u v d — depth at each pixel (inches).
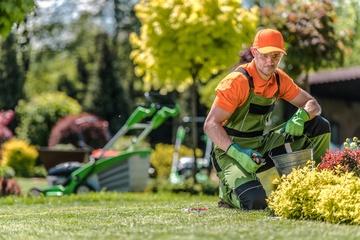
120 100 2407.7
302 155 436.1
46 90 2856.8
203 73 1032.2
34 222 407.2
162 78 1036.5
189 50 991.6
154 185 968.9
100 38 2516.0
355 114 1699.1
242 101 451.2
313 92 1614.2
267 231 325.7
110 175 945.5
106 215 432.1
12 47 2416.3
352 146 442.3
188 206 490.0
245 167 433.1
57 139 1438.2
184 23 986.7
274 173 488.4
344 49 1111.6
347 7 2511.1
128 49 2743.6
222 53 1000.2
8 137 1830.7
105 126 1469.0
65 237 326.3
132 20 2802.7
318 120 462.0
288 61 1081.4
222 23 988.6
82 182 936.3
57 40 2886.3
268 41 440.8
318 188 386.3
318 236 312.2
